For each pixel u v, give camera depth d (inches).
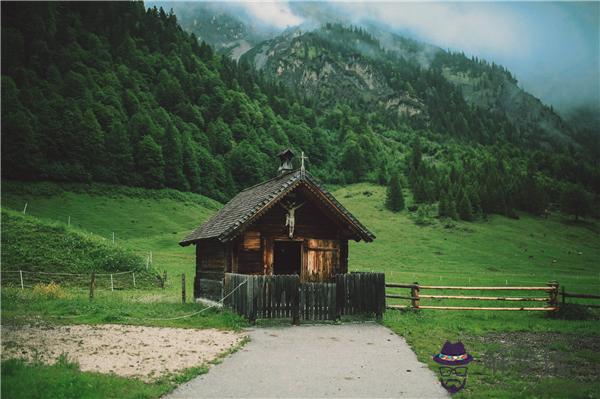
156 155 6717.5
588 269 4190.5
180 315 844.0
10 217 1951.3
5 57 7632.9
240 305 799.1
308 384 428.8
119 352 539.5
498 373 479.2
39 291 1117.7
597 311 1083.3
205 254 1062.4
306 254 945.5
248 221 861.8
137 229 4773.6
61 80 7834.6
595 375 483.5
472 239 5221.5
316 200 930.1
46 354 519.2
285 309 778.2
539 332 746.8
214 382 429.7
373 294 860.0
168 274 2187.5
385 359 531.8
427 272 3358.8
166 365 486.9
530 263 4323.3
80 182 5944.9
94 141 6368.1
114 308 904.3
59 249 1801.2
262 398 387.2
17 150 5580.7
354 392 407.5
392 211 6692.9
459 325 781.3
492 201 6835.6
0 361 470.0
